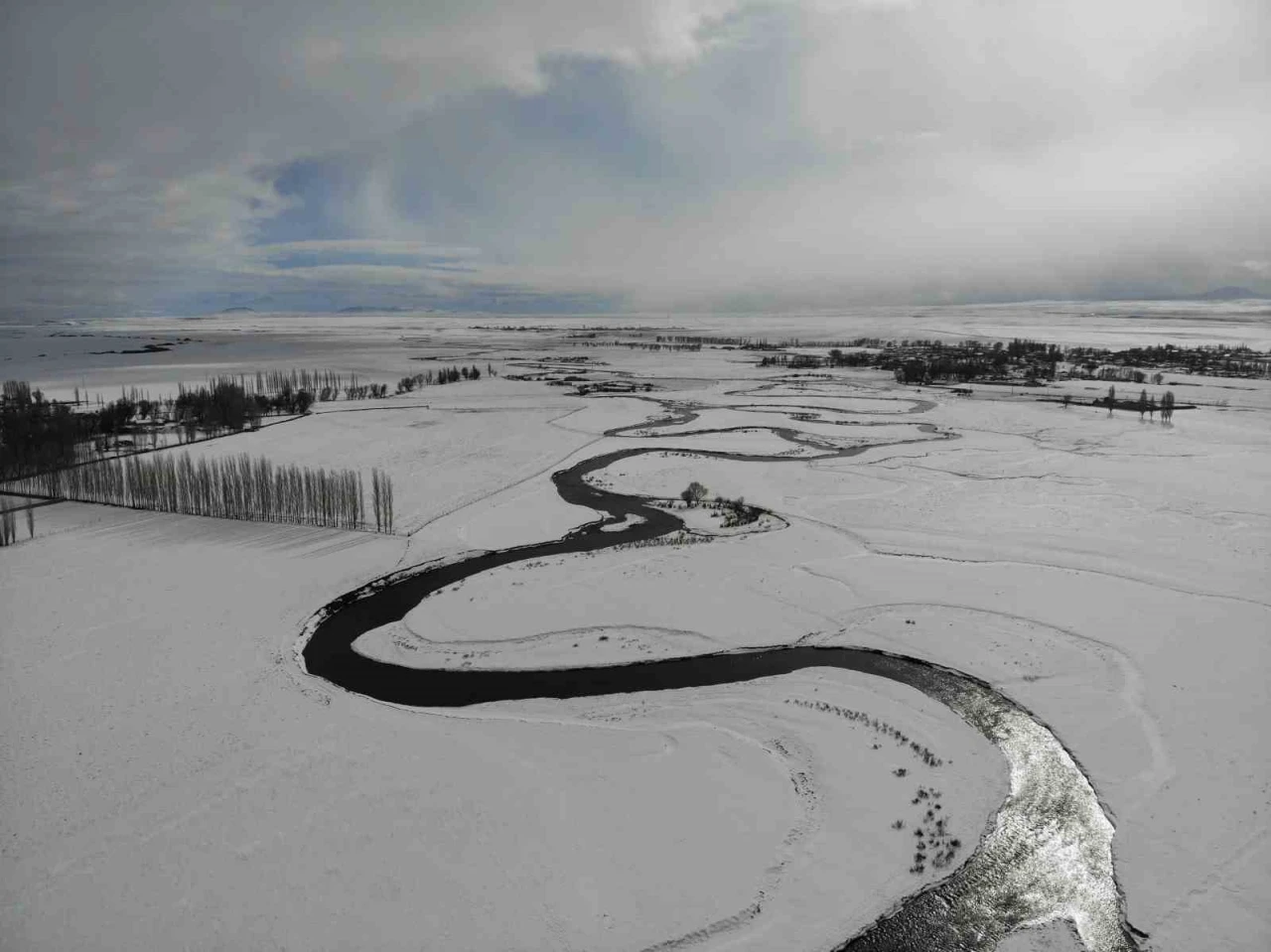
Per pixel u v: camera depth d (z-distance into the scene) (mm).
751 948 30422
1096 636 55500
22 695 47625
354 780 39906
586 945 30312
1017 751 43281
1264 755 41938
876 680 50625
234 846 35375
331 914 31703
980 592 63281
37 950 30109
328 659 54312
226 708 46656
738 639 56250
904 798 39188
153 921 31438
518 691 49969
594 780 40125
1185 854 35438
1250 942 30844
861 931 31344
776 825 36969
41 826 36625
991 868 34781
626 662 53375
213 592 63938
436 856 34750
